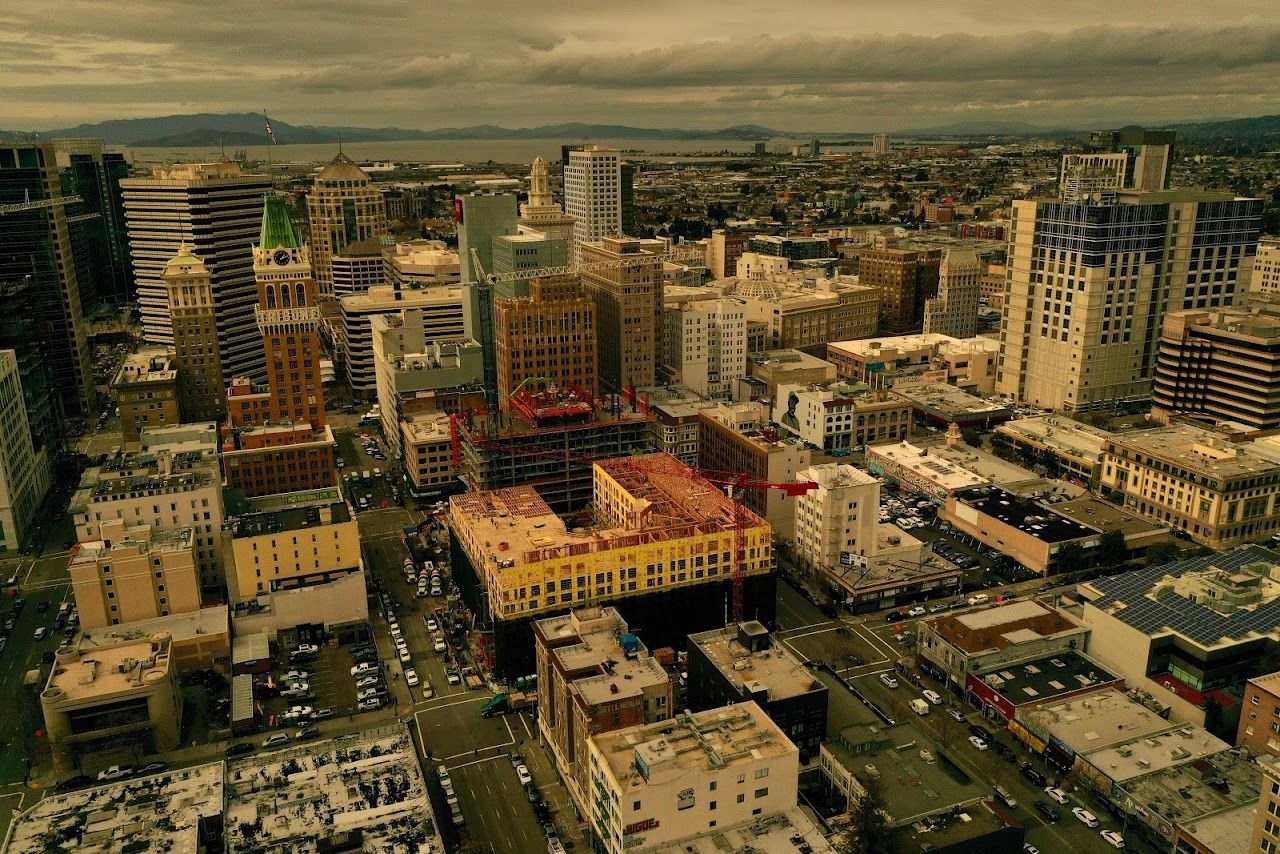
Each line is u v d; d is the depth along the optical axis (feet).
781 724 584.40
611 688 568.41
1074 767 584.40
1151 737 595.88
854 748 574.97
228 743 651.66
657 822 476.54
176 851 488.02
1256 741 590.14
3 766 633.61
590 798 535.19
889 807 527.40
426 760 631.15
